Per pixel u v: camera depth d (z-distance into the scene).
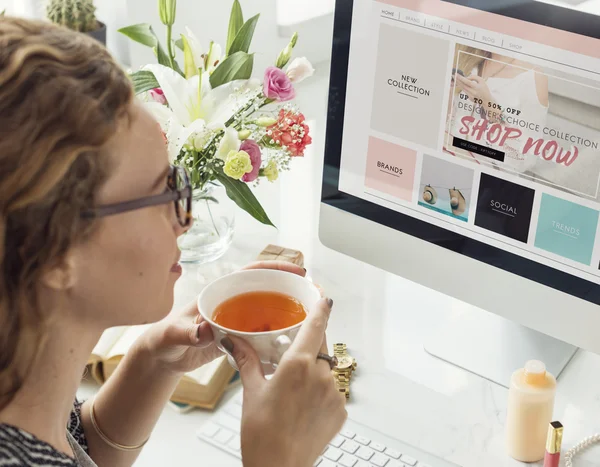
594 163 0.90
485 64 0.95
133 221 0.60
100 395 0.88
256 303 0.79
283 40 2.28
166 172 0.64
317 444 0.71
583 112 0.89
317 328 0.71
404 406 1.04
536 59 0.91
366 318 1.20
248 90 1.17
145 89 1.21
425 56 0.99
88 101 0.54
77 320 0.63
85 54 0.56
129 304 0.63
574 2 0.86
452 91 0.99
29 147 0.51
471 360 1.11
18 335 0.57
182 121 1.16
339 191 1.14
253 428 0.69
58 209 0.53
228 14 2.18
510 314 1.04
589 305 0.97
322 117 1.80
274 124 1.19
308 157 1.63
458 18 0.95
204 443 1.00
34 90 0.52
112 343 1.08
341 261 1.33
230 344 0.74
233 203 1.34
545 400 0.93
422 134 1.03
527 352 1.11
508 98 0.94
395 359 1.12
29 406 0.64
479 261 1.04
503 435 1.00
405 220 1.09
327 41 2.36
